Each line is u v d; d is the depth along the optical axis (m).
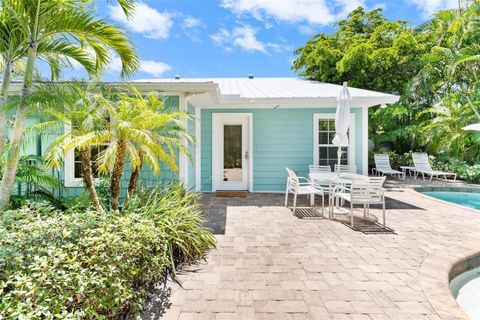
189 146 7.07
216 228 4.88
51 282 1.89
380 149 14.61
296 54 17.39
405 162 12.87
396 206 6.55
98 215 3.26
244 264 3.41
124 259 2.51
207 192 8.61
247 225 5.06
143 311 2.44
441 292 2.73
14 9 3.57
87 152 3.84
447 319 2.32
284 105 8.34
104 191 5.13
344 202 6.92
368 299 2.63
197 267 3.32
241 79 12.12
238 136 8.87
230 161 8.91
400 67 13.55
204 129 8.78
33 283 1.83
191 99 6.91
